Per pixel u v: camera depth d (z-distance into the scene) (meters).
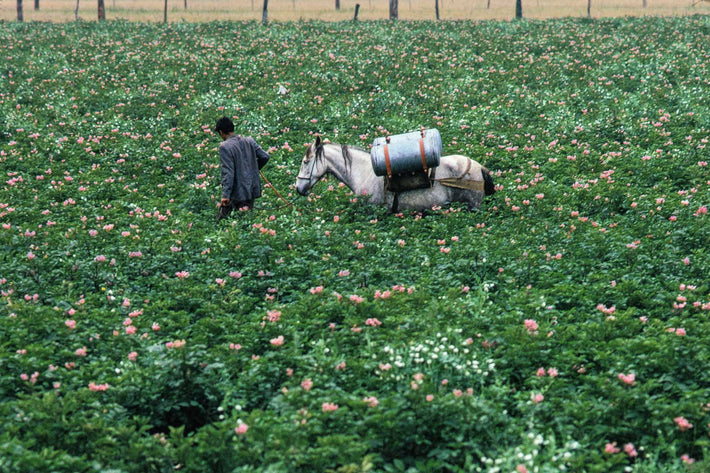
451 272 33.97
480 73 98.44
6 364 23.58
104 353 25.36
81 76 93.31
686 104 78.56
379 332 26.50
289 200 48.12
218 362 23.89
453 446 20.03
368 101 81.62
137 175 55.75
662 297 30.03
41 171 55.16
